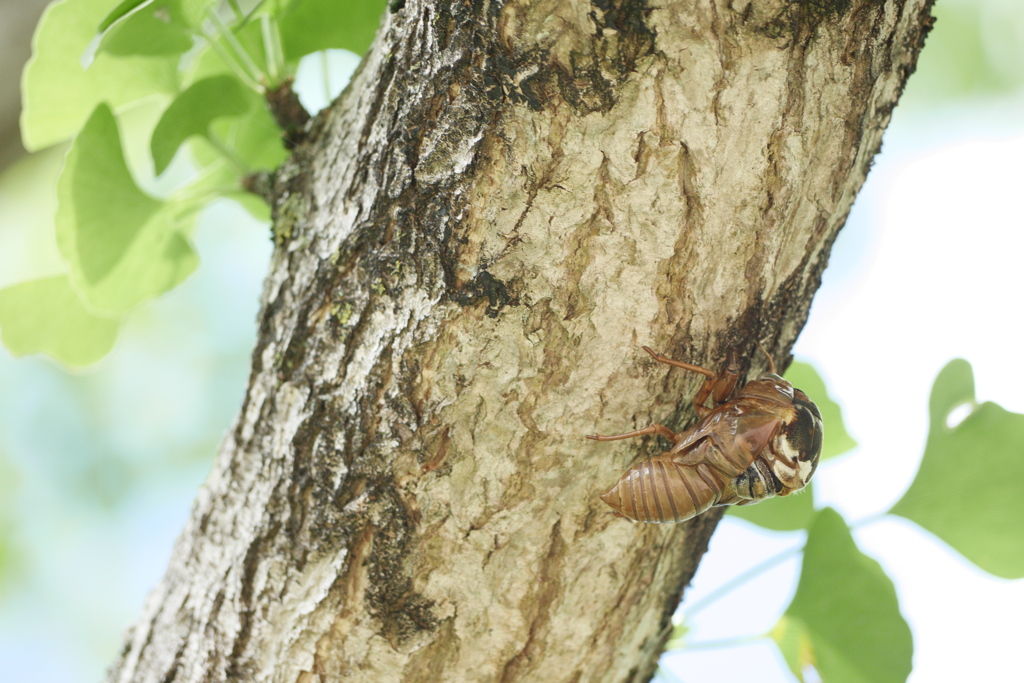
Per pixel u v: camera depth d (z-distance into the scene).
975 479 1.14
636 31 1.09
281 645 1.12
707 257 1.10
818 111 1.09
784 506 1.16
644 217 1.09
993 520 1.14
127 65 1.14
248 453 1.12
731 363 1.10
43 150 1.75
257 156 1.17
